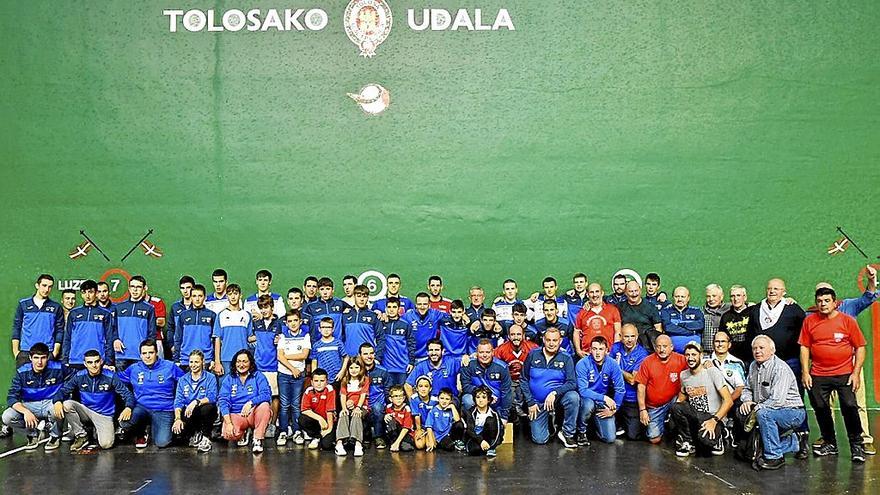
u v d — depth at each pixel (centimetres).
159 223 1191
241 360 946
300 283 1191
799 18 1191
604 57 1194
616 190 1191
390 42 1196
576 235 1191
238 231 1191
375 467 873
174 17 1195
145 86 1192
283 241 1191
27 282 1187
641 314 1060
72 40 1191
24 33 1191
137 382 966
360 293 1048
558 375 965
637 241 1191
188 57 1193
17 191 1189
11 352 1180
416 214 1194
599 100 1193
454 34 1195
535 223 1192
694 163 1191
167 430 966
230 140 1192
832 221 1190
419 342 1084
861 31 1191
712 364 920
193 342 1058
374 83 1196
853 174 1191
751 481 812
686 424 906
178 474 851
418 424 940
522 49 1196
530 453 930
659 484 807
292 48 1196
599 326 1053
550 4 1196
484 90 1196
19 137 1188
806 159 1191
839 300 1183
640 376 966
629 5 1195
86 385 955
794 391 859
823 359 887
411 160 1195
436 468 869
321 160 1195
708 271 1188
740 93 1191
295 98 1195
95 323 1056
